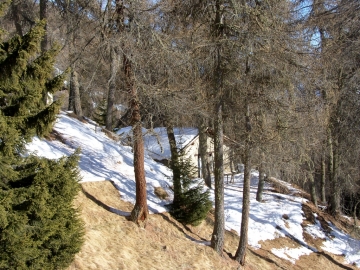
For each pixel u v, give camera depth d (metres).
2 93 5.80
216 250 12.26
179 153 14.55
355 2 17.23
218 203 12.34
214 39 11.41
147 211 11.37
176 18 11.97
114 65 9.70
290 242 17.36
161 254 10.34
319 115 13.47
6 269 5.56
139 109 10.52
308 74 12.20
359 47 17.11
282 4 11.95
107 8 9.70
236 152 12.39
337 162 21.59
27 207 5.53
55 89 6.42
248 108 11.88
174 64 10.24
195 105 10.66
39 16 15.29
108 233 9.91
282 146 11.71
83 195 11.20
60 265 6.52
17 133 5.55
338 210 22.67
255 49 10.97
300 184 30.86
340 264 17.12
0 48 5.67
